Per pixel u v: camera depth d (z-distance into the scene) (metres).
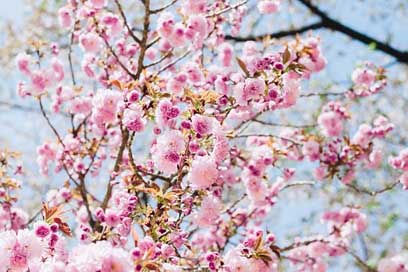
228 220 5.29
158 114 3.70
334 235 5.63
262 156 4.76
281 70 3.89
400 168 5.20
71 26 5.29
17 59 4.90
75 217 5.36
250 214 5.28
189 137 3.64
